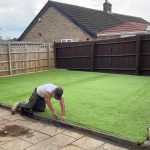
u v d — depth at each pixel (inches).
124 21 968.9
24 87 409.4
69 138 202.1
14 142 195.3
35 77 528.4
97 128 215.3
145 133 202.8
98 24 834.2
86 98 323.0
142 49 538.9
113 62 593.6
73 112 261.7
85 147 186.2
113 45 587.8
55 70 664.4
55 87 235.5
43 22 890.7
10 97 338.0
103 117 244.8
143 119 238.5
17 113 268.4
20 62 597.9
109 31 736.3
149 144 181.8
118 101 306.3
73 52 665.6
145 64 539.8
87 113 258.2
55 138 202.4
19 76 550.6
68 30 814.5
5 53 560.7
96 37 741.9
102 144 190.9
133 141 186.1
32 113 256.4
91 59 628.1
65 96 335.0
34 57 634.2
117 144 190.9
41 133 212.7
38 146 188.2
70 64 677.9
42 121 242.8
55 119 236.4
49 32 877.2
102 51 609.9
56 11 840.3
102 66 615.5
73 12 839.7
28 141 197.0
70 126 222.5
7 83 453.1
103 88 388.2
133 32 688.4
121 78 495.2
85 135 207.5
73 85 418.9
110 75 546.6
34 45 631.8
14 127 227.6
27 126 229.8
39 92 251.9
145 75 542.0
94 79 484.7
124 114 254.4
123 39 566.3
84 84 426.9
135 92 356.2
